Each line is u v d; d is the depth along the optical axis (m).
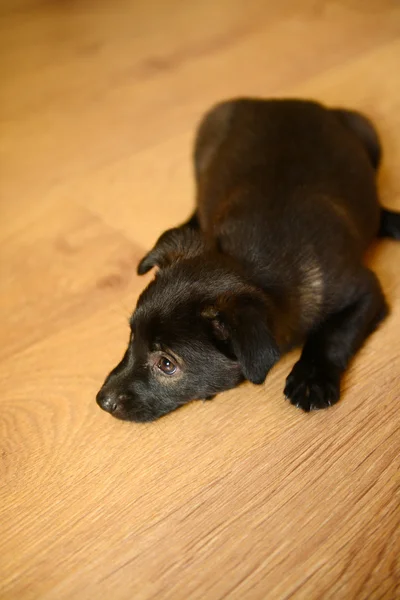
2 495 0.49
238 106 0.67
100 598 0.44
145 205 0.70
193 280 0.49
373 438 0.49
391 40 0.89
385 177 0.68
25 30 1.01
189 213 0.68
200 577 0.44
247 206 0.55
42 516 0.48
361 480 0.47
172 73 0.88
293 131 0.60
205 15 1.00
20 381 0.56
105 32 0.98
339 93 0.80
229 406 0.52
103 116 0.82
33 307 0.61
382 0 0.97
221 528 0.46
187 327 0.48
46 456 0.51
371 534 0.45
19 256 0.66
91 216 0.69
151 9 1.04
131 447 0.51
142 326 0.49
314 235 0.53
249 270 0.51
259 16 0.98
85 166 0.75
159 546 0.45
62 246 0.66
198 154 0.69
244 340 0.45
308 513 0.46
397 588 0.42
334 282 0.52
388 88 0.80
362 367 0.53
